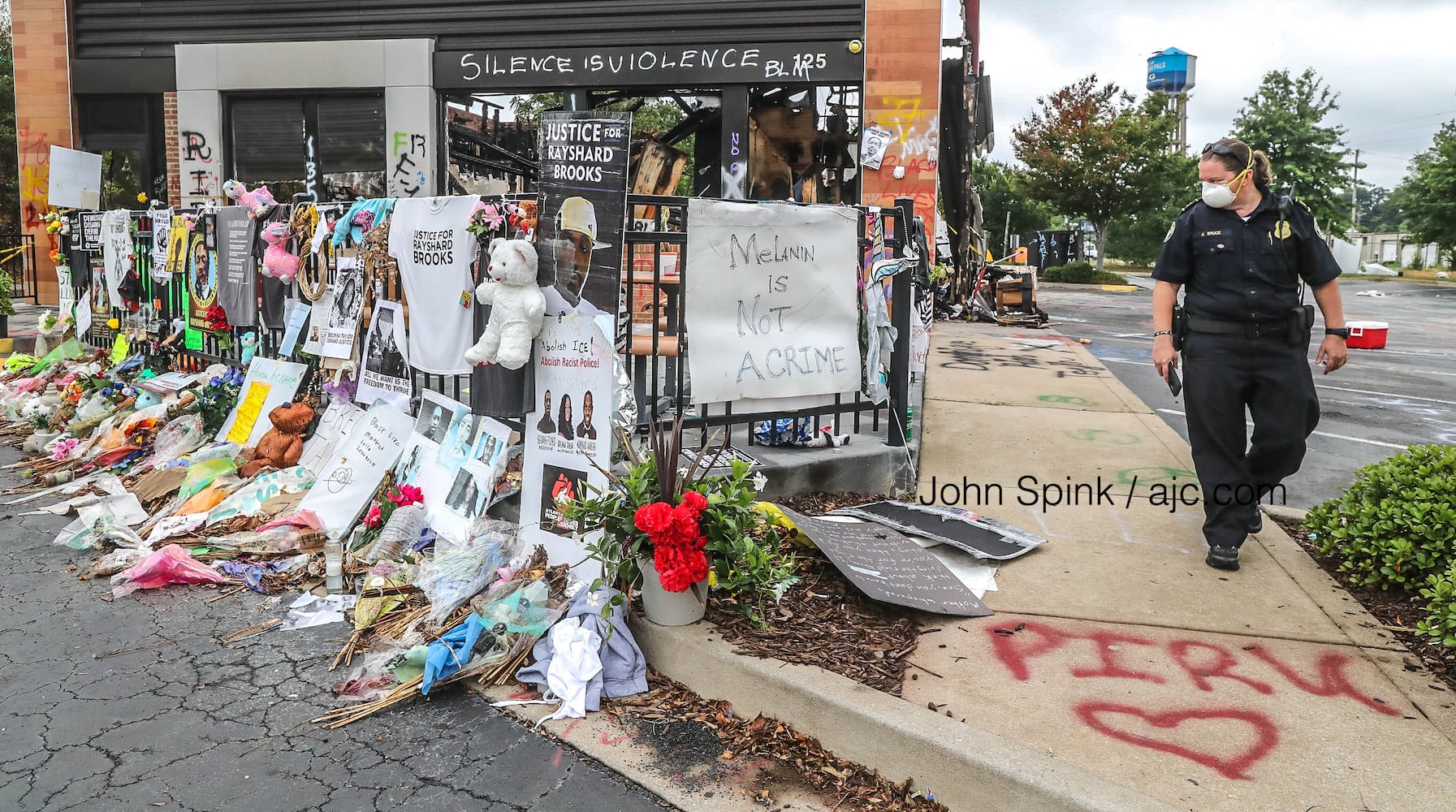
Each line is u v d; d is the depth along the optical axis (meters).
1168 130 37.25
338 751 3.03
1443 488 3.74
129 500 5.29
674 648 3.39
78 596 4.32
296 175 12.93
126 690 3.42
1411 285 39.97
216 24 12.80
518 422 4.75
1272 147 43.38
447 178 12.75
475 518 4.42
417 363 5.00
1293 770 2.57
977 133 20.66
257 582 4.39
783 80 11.73
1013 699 2.95
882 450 5.13
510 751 3.03
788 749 2.95
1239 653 3.27
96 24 13.16
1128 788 2.43
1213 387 3.95
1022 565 4.10
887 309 5.18
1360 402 9.15
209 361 7.30
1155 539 4.44
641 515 3.26
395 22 12.34
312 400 5.86
